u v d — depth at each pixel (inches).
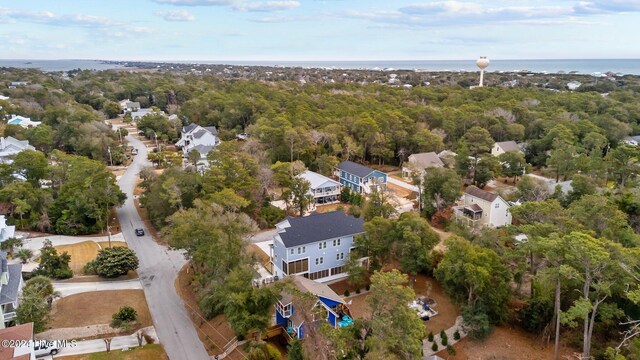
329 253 1641.2
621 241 1402.6
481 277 1259.2
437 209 2234.3
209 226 1499.8
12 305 1300.4
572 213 1572.3
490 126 3376.0
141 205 2395.4
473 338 1312.7
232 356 1232.8
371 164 3351.4
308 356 1055.6
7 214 2089.1
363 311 1439.5
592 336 1266.0
